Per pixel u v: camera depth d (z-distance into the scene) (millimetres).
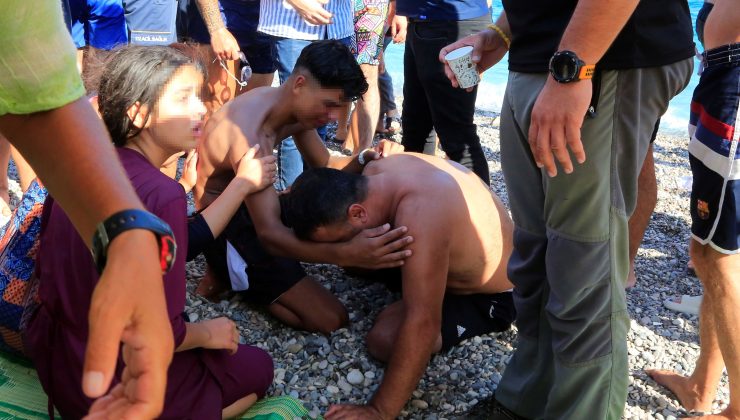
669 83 1818
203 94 2020
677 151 6234
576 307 1921
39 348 1894
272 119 2902
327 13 3602
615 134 1774
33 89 858
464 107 3760
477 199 2717
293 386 2539
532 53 1835
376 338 2668
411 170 2609
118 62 1863
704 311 2383
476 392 2549
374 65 4562
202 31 4465
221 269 2938
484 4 3695
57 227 1827
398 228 2428
